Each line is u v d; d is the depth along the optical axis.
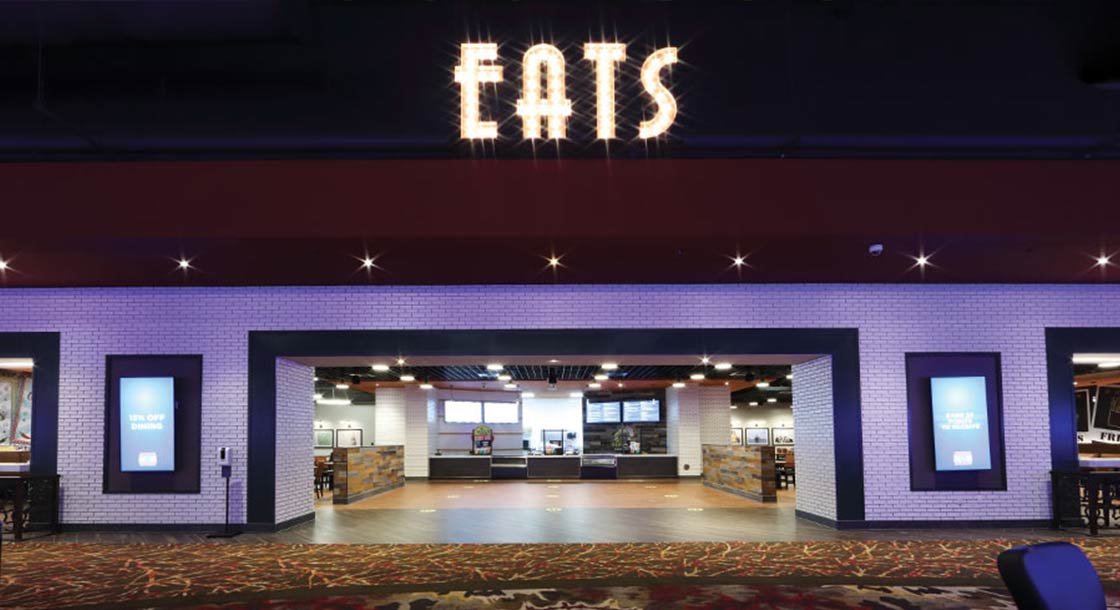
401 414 22.88
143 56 9.05
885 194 8.80
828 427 11.33
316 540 10.22
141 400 10.89
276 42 8.98
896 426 11.08
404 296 11.18
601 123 8.85
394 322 11.12
